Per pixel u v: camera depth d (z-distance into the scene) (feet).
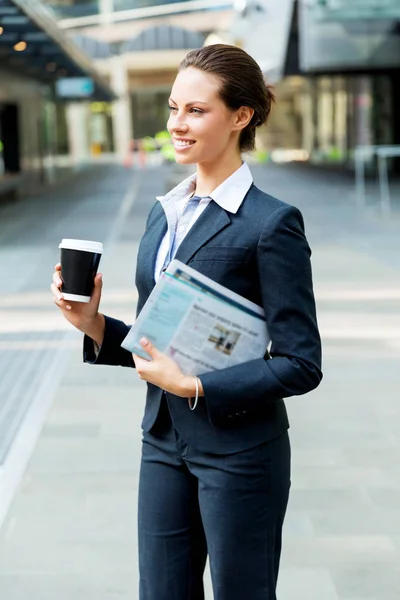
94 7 160.45
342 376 20.20
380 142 103.24
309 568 11.55
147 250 7.20
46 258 38.55
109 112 205.36
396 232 45.47
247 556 6.89
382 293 29.17
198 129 6.57
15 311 27.71
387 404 18.22
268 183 86.33
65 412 17.87
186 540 7.23
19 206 65.46
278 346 6.63
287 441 7.19
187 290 6.44
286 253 6.54
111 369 21.03
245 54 6.68
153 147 191.31
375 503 13.50
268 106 6.92
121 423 17.13
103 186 88.89
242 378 6.51
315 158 146.00
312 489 14.03
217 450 6.79
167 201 7.16
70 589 11.07
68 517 13.09
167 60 192.54
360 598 10.79
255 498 6.85
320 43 77.41
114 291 29.84
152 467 7.22
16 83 86.48
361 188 64.13
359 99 115.24
